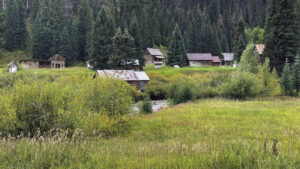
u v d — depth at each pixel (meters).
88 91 14.74
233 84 30.53
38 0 117.19
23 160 5.59
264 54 46.72
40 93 10.48
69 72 55.59
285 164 5.32
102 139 10.55
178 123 14.88
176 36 74.06
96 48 63.19
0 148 6.23
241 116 16.17
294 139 9.71
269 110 18.34
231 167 5.29
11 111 9.58
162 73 58.69
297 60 34.84
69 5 120.44
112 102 14.76
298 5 53.53
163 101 39.22
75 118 10.57
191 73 60.12
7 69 54.53
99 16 67.44
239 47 72.31
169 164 5.59
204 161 5.68
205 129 12.59
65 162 5.58
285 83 32.47
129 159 6.36
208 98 31.19
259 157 5.58
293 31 44.56
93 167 5.48
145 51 86.62
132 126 14.85
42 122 10.12
